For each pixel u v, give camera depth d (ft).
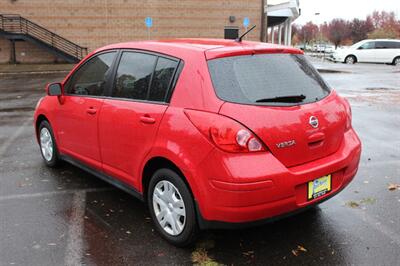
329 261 11.16
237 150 10.12
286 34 126.41
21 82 58.85
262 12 103.04
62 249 11.78
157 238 12.39
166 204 12.01
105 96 14.42
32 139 24.18
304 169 11.00
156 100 12.25
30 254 11.50
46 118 18.37
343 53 97.25
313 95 12.11
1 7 90.68
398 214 13.99
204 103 10.79
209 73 11.07
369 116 30.96
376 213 14.07
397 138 24.40
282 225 13.17
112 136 13.71
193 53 11.66
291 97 11.41
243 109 10.44
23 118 30.83
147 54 13.19
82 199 15.28
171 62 12.20
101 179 16.26
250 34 104.17
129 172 13.29
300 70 12.54
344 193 15.81
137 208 14.49
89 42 96.02
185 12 99.76
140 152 12.50
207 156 10.40
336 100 12.77
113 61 14.48
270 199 10.35
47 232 12.75
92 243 12.12
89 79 15.52
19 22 90.33
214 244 12.02
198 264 11.03
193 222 11.16
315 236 12.48
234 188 10.04
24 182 16.98
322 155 11.75
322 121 11.63
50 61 94.53
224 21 102.12
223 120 10.28
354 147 12.76
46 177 17.58
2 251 11.64
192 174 10.71
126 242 12.17
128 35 97.76
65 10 93.56
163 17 98.89
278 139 10.59
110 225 13.23
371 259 11.23
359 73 68.69
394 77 61.93
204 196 10.59
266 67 11.78
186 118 11.00
